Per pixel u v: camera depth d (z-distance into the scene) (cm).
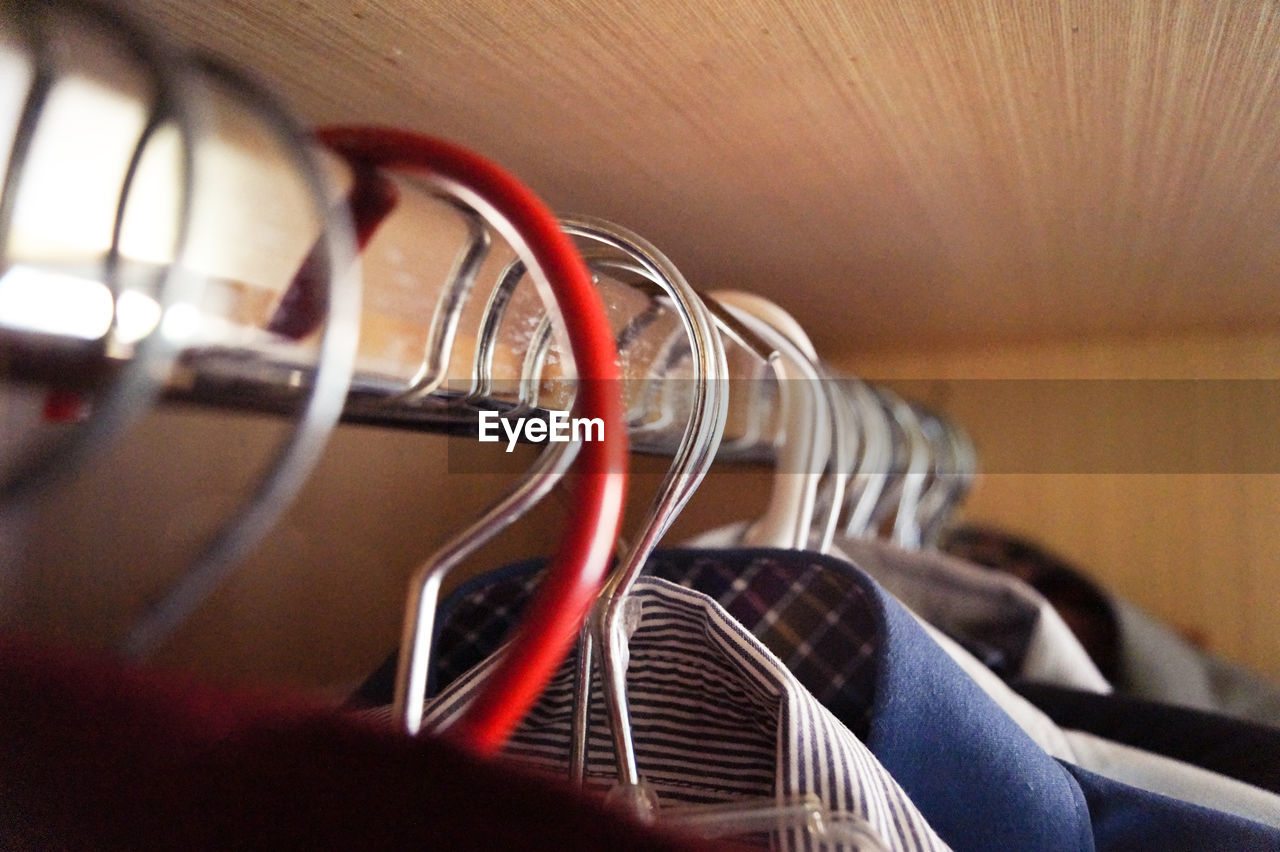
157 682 16
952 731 28
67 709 16
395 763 14
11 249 11
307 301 14
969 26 30
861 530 66
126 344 12
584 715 24
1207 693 75
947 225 55
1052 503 102
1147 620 84
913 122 38
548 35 31
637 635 28
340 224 14
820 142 41
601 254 26
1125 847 32
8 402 12
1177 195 48
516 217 18
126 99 12
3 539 28
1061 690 54
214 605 35
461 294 21
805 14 29
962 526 101
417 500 49
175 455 31
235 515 14
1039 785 29
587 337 18
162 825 15
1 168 11
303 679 40
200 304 13
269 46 31
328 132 18
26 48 11
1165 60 32
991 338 99
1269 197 48
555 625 17
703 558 35
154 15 28
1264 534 90
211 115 13
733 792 26
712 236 58
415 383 21
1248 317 83
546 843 13
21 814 16
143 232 12
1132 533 97
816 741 23
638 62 33
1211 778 42
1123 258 62
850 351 109
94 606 28
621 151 42
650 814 20
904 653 28
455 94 36
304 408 15
